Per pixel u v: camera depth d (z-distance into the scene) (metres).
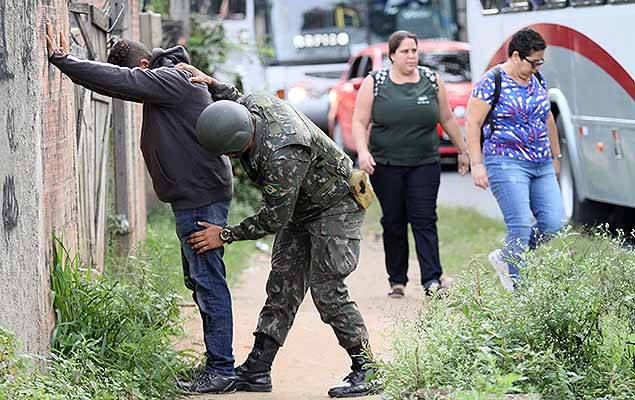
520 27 23.39
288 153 10.48
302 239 11.54
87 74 10.70
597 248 12.24
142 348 11.07
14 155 9.76
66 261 11.18
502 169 14.64
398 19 42.94
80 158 13.23
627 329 10.22
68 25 11.80
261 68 35.03
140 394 10.41
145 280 12.47
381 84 16.47
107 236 15.62
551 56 22.23
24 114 9.85
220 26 26.66
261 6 42.09
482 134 15.05
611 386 9.52
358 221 11.29
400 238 17.02
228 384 11.41
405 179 16.66
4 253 9.59
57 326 10.74
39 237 10.08
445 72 33.09
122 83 10.74
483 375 9.13
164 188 11.21
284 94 36.22
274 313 11.63
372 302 16.84
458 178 32.88
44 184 10.47
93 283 11.65
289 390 11.61
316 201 11.09
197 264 11.27
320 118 35.72
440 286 16.73
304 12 42.25
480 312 10.21
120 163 16.12
